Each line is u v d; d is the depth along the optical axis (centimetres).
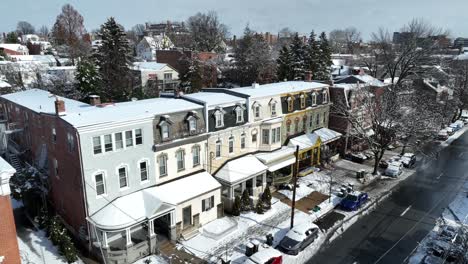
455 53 10056
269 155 3359
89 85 5141
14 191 2847
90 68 5156
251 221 2811
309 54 6900
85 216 2256
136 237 2434
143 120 2388
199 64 6725
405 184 3681
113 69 5462
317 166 3994
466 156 4659
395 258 2369
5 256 1811
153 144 2483
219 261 2278
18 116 3353
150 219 2253
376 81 5175
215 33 11600
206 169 2917
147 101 2961
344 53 15075
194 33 11538
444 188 3578
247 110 3216
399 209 3095
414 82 6556
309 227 2531
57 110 2309
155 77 6644
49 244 2398
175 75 7006
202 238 2553
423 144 4794
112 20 5453
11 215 1802
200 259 2298
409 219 2911
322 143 3959
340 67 8169
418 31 6462
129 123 2314
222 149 3041
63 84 5959
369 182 3691
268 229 2700
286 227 2728
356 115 4194
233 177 2900
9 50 9644
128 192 2405
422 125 3925
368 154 4462
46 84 5997
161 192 2491
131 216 2227
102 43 5516
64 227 2484
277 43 12950
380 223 2839
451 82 7438
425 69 6425
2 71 6675
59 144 2420
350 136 4397
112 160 2278
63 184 2498
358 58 9469
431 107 4809
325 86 4228
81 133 2098
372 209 3092
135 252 2267
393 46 7088
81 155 2125
